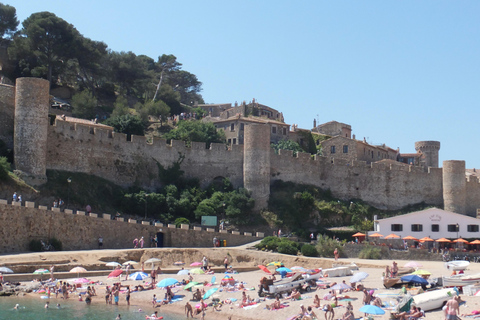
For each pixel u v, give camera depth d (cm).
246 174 9369
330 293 4769
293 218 9144
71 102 12644
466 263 5694
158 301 5094
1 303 4797
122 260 6378
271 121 13175
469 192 10650
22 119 7675
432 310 4044
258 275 6244
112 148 8906
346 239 8638
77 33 13012
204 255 7019
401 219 9088
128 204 8338
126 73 14938
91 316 4512
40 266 5688
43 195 7562
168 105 15462
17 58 12338
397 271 5347
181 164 9512
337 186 10356
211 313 4619
